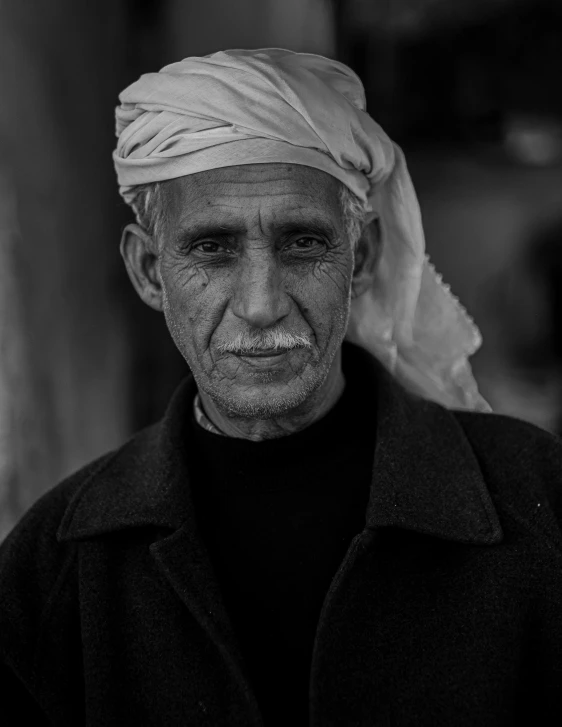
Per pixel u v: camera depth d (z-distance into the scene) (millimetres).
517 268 4906
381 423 1441
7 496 2385
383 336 1602
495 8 4141
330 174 1330
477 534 1312
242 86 1288
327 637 1284
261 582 1386
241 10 3262
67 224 2830
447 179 4902
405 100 4469
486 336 4969
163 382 3518
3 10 2445
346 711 1286
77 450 2848
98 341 3061
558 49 4262
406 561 1336
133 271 1530
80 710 1413
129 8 3330
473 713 1256
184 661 1341
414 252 1556
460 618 1290
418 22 4176
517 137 4625
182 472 1430
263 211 1284
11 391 2420
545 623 1290
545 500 1357
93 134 3049
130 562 1415
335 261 1359
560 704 1297
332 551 1389
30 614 1420
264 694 1341
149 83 1351
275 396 1319
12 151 2479
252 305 1285
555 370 4793
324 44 3596
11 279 2439
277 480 1423
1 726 1412
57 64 2771
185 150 1295
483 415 1548
